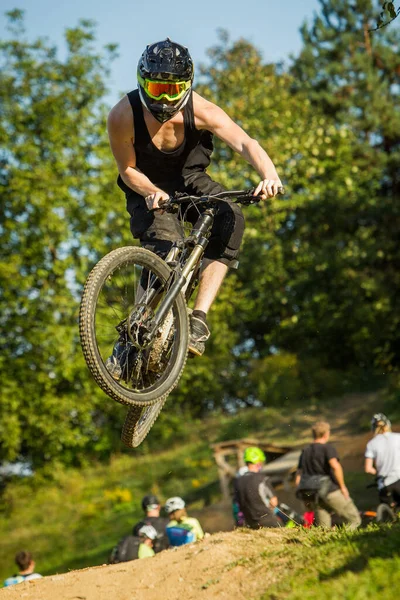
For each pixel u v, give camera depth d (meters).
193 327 4.70
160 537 8.52
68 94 24.75
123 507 20.86
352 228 28.53
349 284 26.89
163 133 4.74
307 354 27.66
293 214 29.11
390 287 26.53
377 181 31.39
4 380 23.28
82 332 4.12
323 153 28.86
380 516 8.47
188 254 4.77
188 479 21.52
